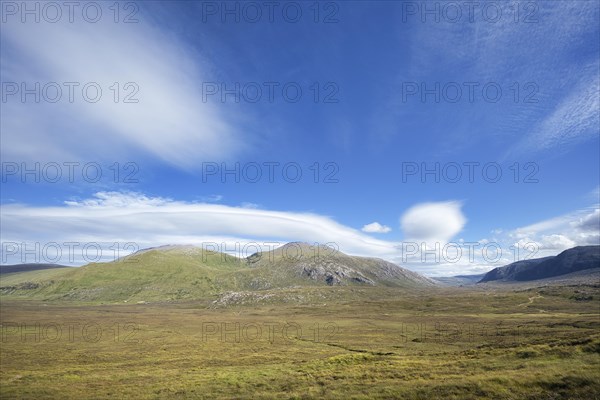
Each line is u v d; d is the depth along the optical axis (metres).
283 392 36.53
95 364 65.94
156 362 66.31
